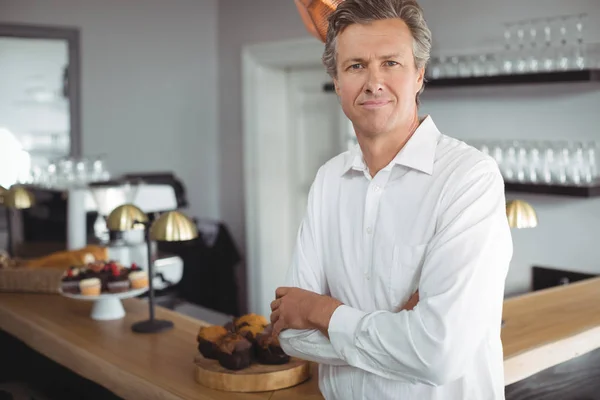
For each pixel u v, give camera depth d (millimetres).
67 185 4230
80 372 2354
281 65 5199
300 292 1522
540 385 2070
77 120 5004
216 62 5668
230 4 5492
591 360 2209
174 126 5500
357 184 1551
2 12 4703
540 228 3609
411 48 1393
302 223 1658
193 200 5625
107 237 3891
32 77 4824
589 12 3312
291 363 2000
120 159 5246
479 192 1357
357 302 1536
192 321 2709
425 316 1306
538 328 2203
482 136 3844
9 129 4723
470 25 3850
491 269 1310
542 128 3566
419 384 1434
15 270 3199
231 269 5219
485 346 1400
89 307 2934
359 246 1523
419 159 1442
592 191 3059
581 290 2736
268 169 5375
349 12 1391
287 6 4988
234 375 1913
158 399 1974
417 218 1433
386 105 1397
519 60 3371
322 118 5152
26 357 2898
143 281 2766
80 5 5016
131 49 5262
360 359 1402
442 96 4027
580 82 3234
